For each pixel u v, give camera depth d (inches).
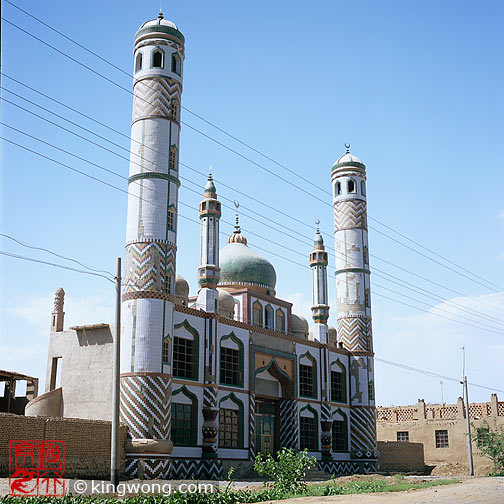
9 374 1585.9
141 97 1357.0
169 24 1417.3
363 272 1950.1
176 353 1325.0
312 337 1961.1
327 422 1717.5
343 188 2012.8
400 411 2450.8
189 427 1323.8
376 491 1024.9
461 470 2091.5
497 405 2212.1
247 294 1637.6
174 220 1323.8
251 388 1497.3
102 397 1272.1
